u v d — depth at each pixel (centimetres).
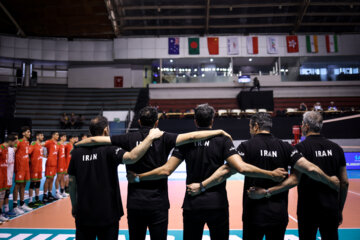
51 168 592
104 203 200
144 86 2556
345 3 2145
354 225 398
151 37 2406
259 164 209
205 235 367
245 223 209
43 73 2552
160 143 218
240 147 221
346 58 2417
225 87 2278
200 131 215
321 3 2150
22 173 500
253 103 1844
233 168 201
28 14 2100
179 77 2312
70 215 468
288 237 347
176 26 2383
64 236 359
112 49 2445
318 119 235
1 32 2366
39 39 2361
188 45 2380
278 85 2269
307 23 2352
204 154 210
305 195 221
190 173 211
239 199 576
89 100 2292
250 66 2628
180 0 2136
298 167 202
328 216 211
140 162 211
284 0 2138
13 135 475
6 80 2400
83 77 2525
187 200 206
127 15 2281
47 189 592
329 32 2441
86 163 209
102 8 2041
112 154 208
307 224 219
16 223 422
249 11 2256
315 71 2622
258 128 228
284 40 2359
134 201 204
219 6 2177
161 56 2380
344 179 221
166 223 208
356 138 1506
